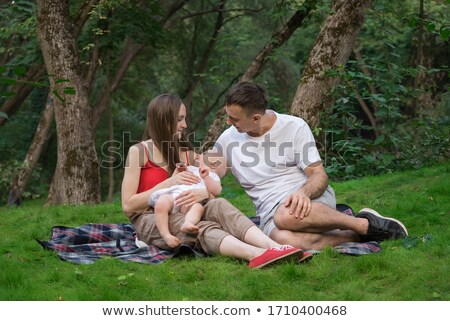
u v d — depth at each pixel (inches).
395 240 225.5
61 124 444.5
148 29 616.1
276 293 181.9
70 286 191.2
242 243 209.0
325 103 428.1
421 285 181.5
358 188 353.4
